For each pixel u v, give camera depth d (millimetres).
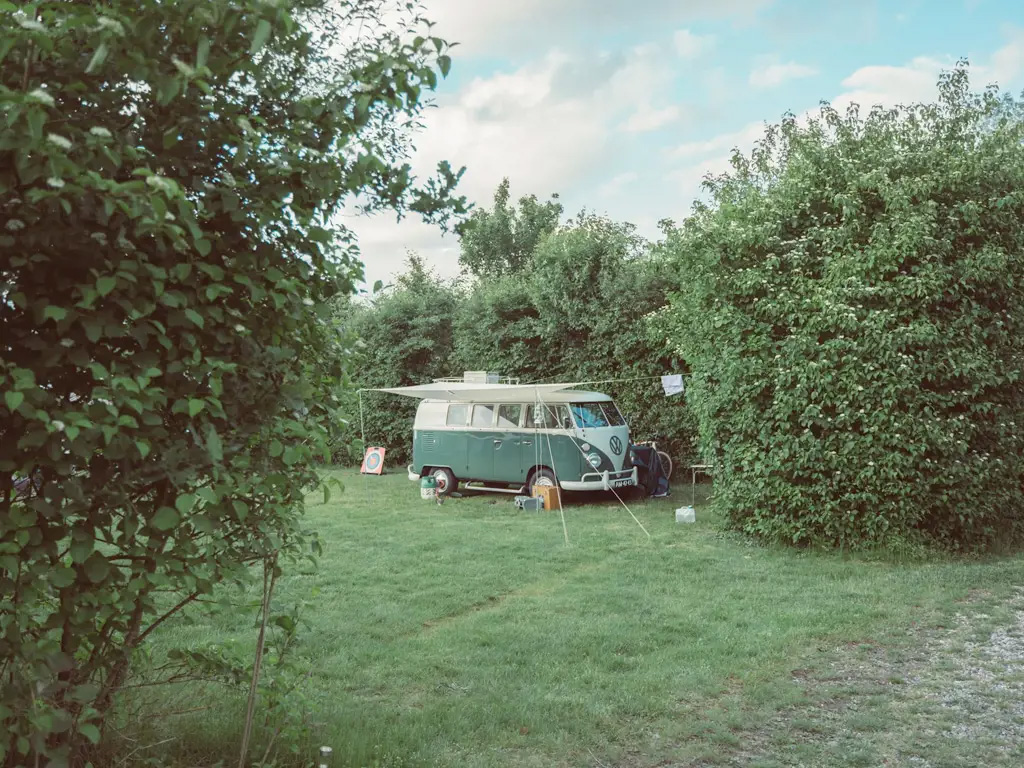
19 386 2516
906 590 9000
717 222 13336
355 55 3512
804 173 11633
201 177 3230
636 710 5508
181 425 3260
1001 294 10977
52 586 2980
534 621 7785
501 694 5773
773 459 11234
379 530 13023
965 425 10484
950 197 10891
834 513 10938
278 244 3531
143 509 3232
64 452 2938
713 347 12289
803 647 7059
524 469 16688
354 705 5504
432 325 23375
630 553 11148
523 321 20203
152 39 2705
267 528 3633
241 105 3412
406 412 23812
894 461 10383
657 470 17094
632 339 18219
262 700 4445
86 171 2637
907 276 10398
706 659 6609
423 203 3689
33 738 2840
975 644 7148
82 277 2943
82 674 3475
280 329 3531
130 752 3936
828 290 10672
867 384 10547
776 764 4723
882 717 5422
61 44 2607
